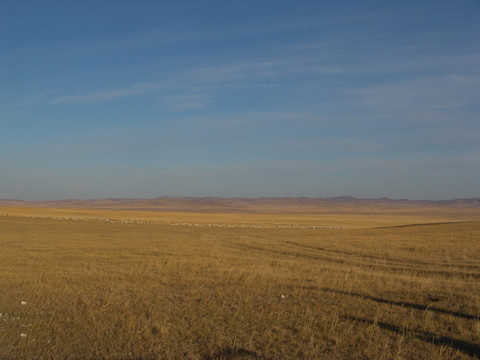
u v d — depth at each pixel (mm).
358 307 11336
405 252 27859
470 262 22922
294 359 7750
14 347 8312
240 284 14523
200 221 87000
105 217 93438
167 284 14500
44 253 24234
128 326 9312
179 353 8055
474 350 8258
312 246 32562
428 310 11008
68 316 10320
